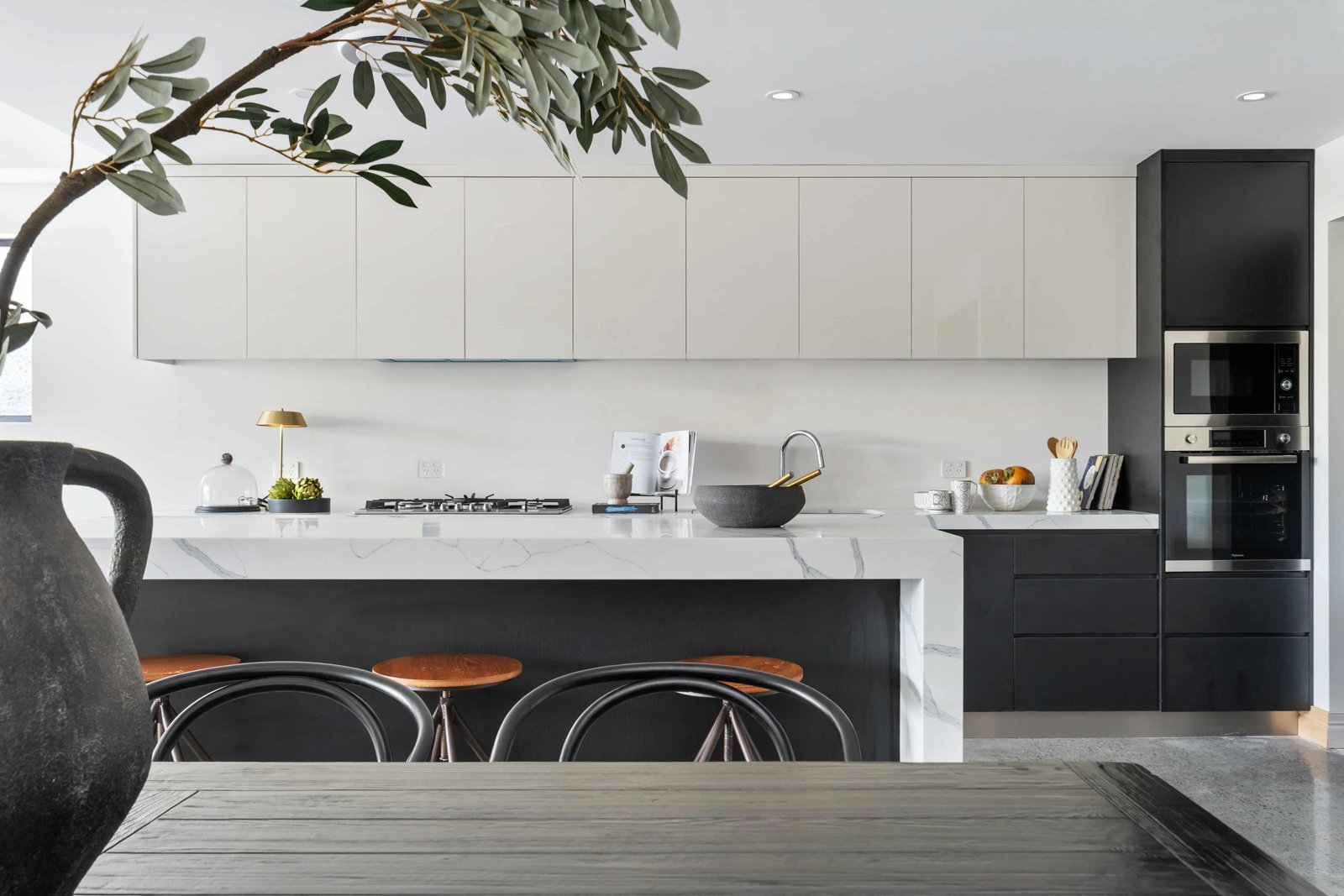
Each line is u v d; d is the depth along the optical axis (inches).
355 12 22.9
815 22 110.0
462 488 174.2
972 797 35.5
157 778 37.8
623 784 37.0
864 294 161.3
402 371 174.2
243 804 34.7
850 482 174.1
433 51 24.6
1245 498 152.2
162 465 173.0
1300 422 152.5
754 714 53.1
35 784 18.6
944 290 161.3
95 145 163.0
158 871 28.9
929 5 106.0
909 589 84.8
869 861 29.5
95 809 19.8
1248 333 152.6
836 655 89.8
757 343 161.3
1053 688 150.5
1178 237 153.3
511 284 161.2
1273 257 153.1
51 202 20.2
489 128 144.2
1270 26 110.7
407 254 160.7
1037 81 127.0
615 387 174.9
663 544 79.7
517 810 34.1
